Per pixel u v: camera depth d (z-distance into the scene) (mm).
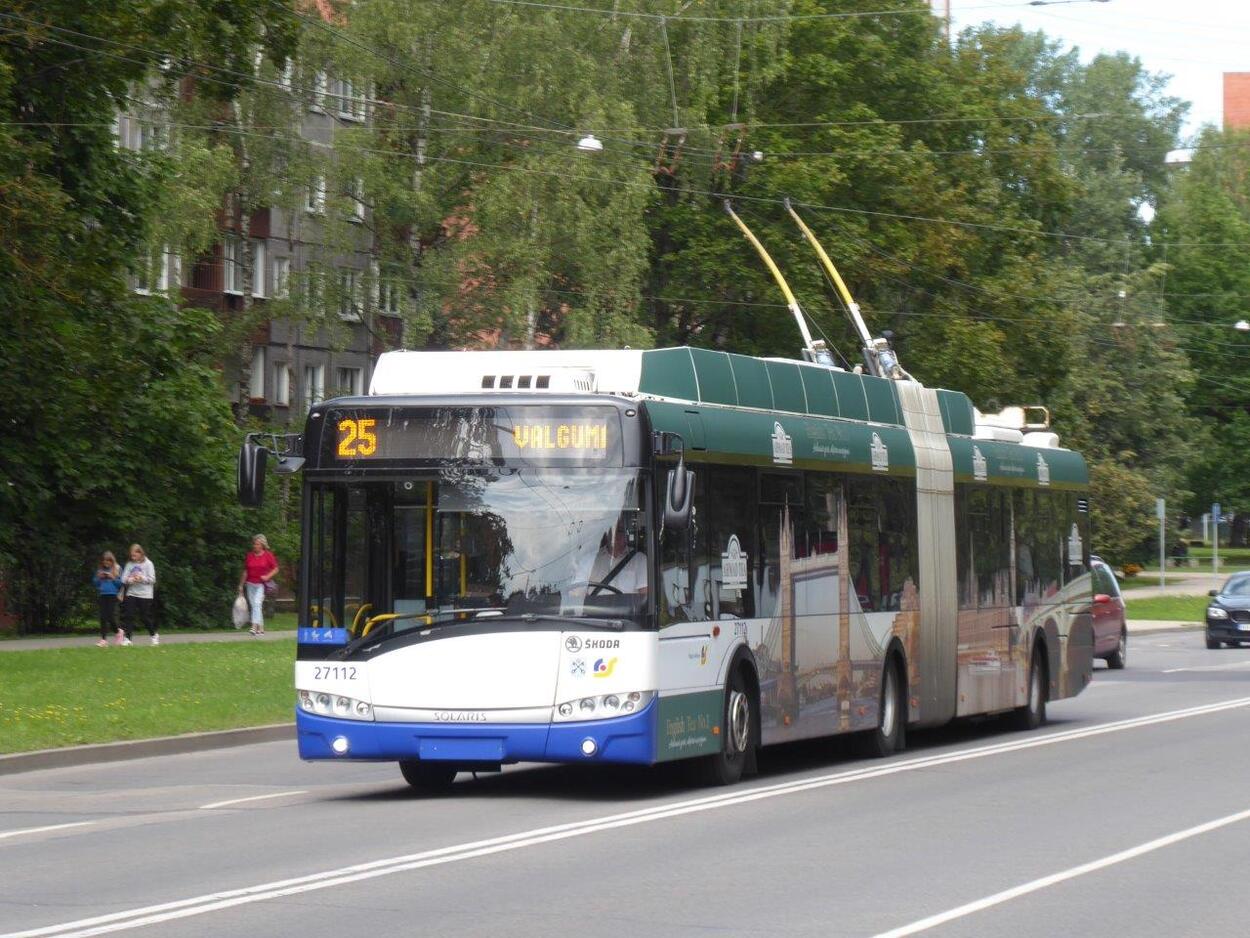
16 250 45125
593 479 22047
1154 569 143125
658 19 76312
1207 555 162000
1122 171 131625
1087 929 14039
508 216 71500
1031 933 13836
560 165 72125
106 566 53781
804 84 85938
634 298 74125
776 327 82875
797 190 80188
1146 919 14492
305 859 17500
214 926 13820
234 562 67125
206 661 44594
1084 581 38688
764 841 18797
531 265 71688
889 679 29484
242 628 66062
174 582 65062
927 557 31031
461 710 21859
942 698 31281
